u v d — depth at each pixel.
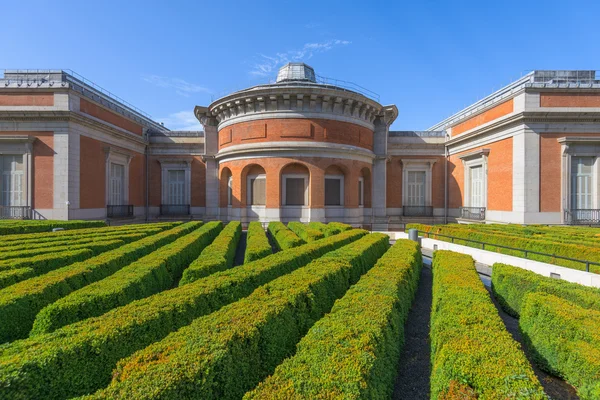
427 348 5.91
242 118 23.92
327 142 22.89
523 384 2.97
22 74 24.23
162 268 8.25
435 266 9.12
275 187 22.67
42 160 20.08
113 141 24.62
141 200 28.75
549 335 4.94
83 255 9.45
